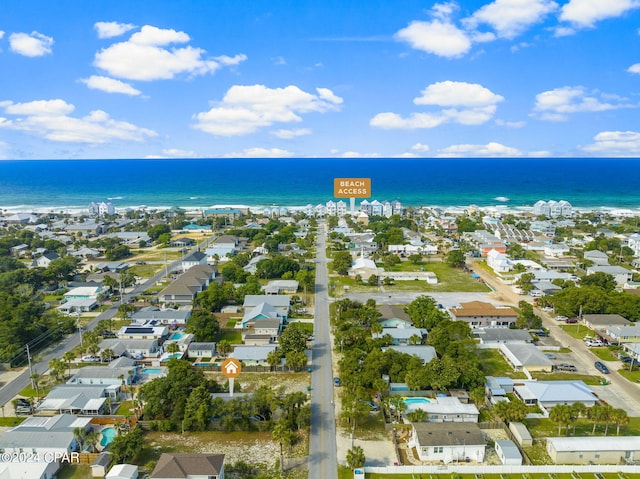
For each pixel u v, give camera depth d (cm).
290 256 18862
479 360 9988
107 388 8612
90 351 10250
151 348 10450
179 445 7288
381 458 6944
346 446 7238
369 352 9975
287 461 6875
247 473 6600
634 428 7669
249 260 18488
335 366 9894
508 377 9412
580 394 8331
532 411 8212
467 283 16062
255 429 7712
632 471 6612
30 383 9331
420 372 8662
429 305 12125
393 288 15450
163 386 7988
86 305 13412
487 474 6600
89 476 6600
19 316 11388
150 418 7881
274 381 9262
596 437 7138
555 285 15025
